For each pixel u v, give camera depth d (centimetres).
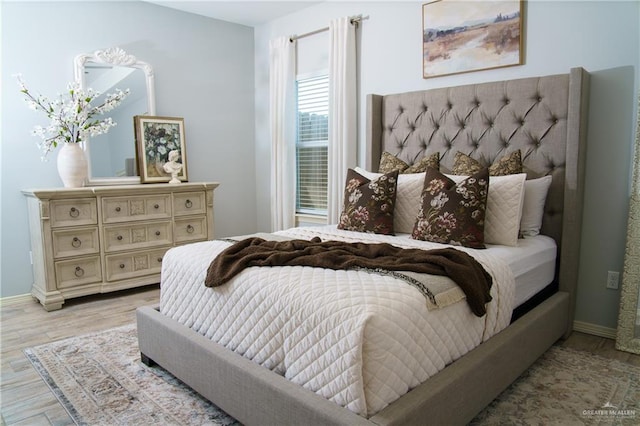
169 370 208
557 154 268
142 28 401
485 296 179
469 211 235
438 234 242
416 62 341
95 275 342
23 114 341
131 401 197
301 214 446
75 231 329
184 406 193
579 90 250
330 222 399
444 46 321
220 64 460
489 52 299
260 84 484
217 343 188
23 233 346
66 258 326
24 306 331
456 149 315
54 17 352
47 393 204
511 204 244
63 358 241
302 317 151
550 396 199
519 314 231
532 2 281
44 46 348
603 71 257
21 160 342
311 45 420
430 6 326
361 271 174
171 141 416
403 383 143
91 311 319
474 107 304
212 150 461
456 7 312
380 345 136
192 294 206
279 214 455
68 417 185
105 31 379
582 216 271
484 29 300
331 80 387
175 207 385
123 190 349
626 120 252
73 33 362
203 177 455
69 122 342
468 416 163
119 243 353
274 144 454
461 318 171
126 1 390
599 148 262
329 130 394
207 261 208
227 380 170
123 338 268
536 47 281
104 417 184
